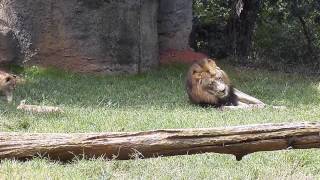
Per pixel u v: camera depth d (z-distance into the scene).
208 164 7.12
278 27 24.67
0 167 6.16
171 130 6.29
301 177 6.59
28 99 12.62
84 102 12.74
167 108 12.21
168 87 15.68
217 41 24.12
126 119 10.07
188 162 7.11
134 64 17.81
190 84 13.47
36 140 6.44
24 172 6.09
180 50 20.11
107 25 17.41
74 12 17.06
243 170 6.84
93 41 17.27
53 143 6.42
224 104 13.38
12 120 9.75
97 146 6.40
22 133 6.50
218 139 6.21
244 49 23.34
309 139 6.23
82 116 10.38
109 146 6.37
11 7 16.66
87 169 6.35
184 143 6.23
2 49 16.48
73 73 16.98
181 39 20.17
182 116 10.62
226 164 7.15
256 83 17.23
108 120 9.94
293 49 24.36
